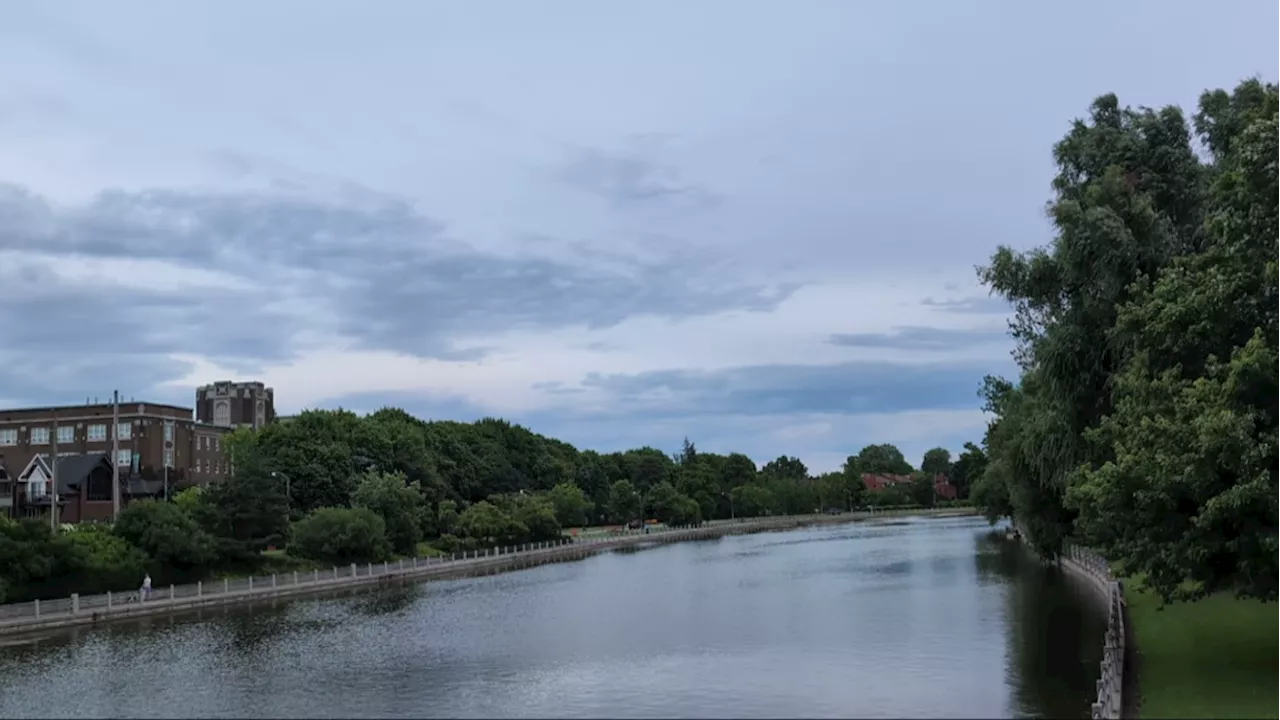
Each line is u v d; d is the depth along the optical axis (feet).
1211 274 108.58
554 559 445.78
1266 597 100.27
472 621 214.07
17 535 226.99
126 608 228.02
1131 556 108.06
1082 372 149.38
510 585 309.01
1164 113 158.61
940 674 131.44
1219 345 108.78
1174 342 111.24
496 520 459.73
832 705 115.14
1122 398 127.85
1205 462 94.38
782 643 165.27
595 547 519.60
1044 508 226.58
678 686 130.41
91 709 125.39
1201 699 98.48
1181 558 99.96
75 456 451.12
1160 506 102.27
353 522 346.33
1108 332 139.64
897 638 164.86
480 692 130.82
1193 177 154.40
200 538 277.85
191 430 550.36
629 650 164.25
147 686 141.08
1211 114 158.61
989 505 383.04
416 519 403.95
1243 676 107.96
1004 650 148.05
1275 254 100.58
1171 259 137.59
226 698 130.82
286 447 453.58
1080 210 146.00
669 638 176.96
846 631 176.35
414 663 157.17
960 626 175.42
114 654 173.47
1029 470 216.54
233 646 181.47
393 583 327.47
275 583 282.77
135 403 513.04
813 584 274.77
